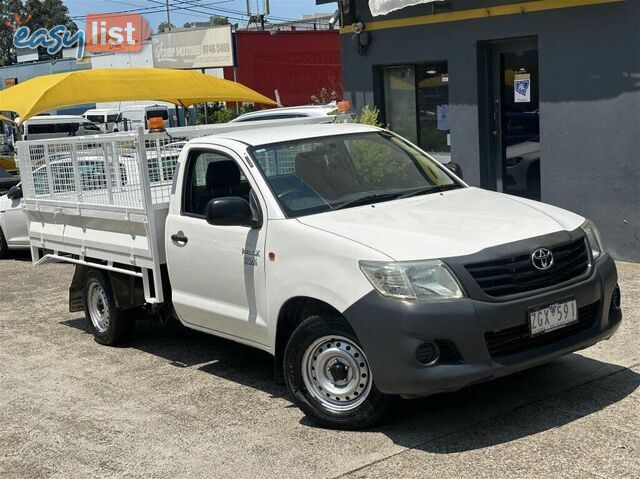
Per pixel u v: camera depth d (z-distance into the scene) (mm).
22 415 6215
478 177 10977
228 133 6699
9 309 9883
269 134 6461
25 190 8703
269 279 5676
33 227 8688
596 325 5344
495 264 4926
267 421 5684
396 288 4867
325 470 4836
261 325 5840
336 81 27812
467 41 10711
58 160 8023
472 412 5492
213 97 11320
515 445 4941
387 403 5180
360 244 5121
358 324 4996
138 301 7445
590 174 9594
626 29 8992
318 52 27438
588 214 9688
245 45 26203
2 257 13648
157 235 6840
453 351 4828
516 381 5992
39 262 8609
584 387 5781
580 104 9562
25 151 8578
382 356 4906
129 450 5398
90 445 5535
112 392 6574
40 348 8062
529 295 4957
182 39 27344
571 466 4617
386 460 4879
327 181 6078
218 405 6086
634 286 8312
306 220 5586
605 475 4488
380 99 12266
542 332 5000
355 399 5289
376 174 6316
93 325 8117
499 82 10773
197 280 6414
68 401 6445
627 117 9141
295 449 5164
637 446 4812
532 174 10648
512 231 5219
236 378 6699
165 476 4973
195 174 6543
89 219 7652
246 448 5254
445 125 11656
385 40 11805
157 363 7273
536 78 10367
